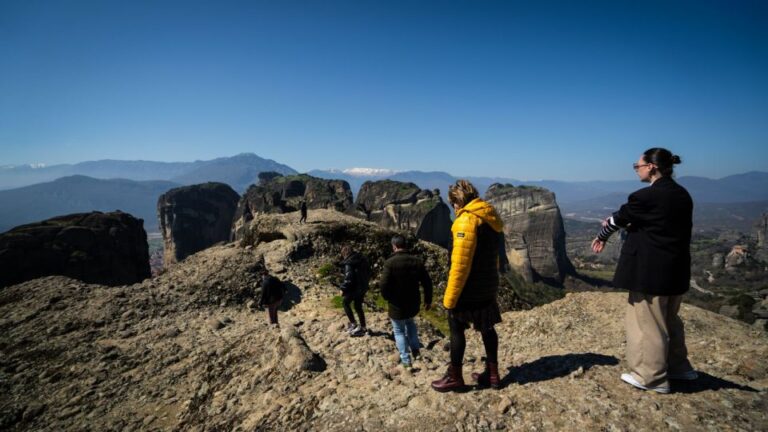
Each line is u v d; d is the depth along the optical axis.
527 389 5.01
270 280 12.59
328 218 26.98
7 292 14.20
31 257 87.56
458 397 5.01
